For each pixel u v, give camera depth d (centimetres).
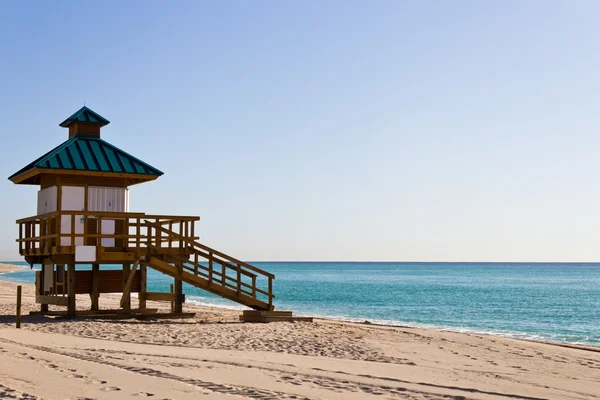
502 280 13000
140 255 2162
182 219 2225
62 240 2128
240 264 2356
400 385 1133
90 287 2283
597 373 1506
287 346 1628
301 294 7419
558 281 12500
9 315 2378
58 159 2152
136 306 3897
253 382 1055
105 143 2323
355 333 2070
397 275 16875
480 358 1661
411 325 3744
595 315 4775
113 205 2227
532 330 3631
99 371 1062
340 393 1011
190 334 1786
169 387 959
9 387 892
